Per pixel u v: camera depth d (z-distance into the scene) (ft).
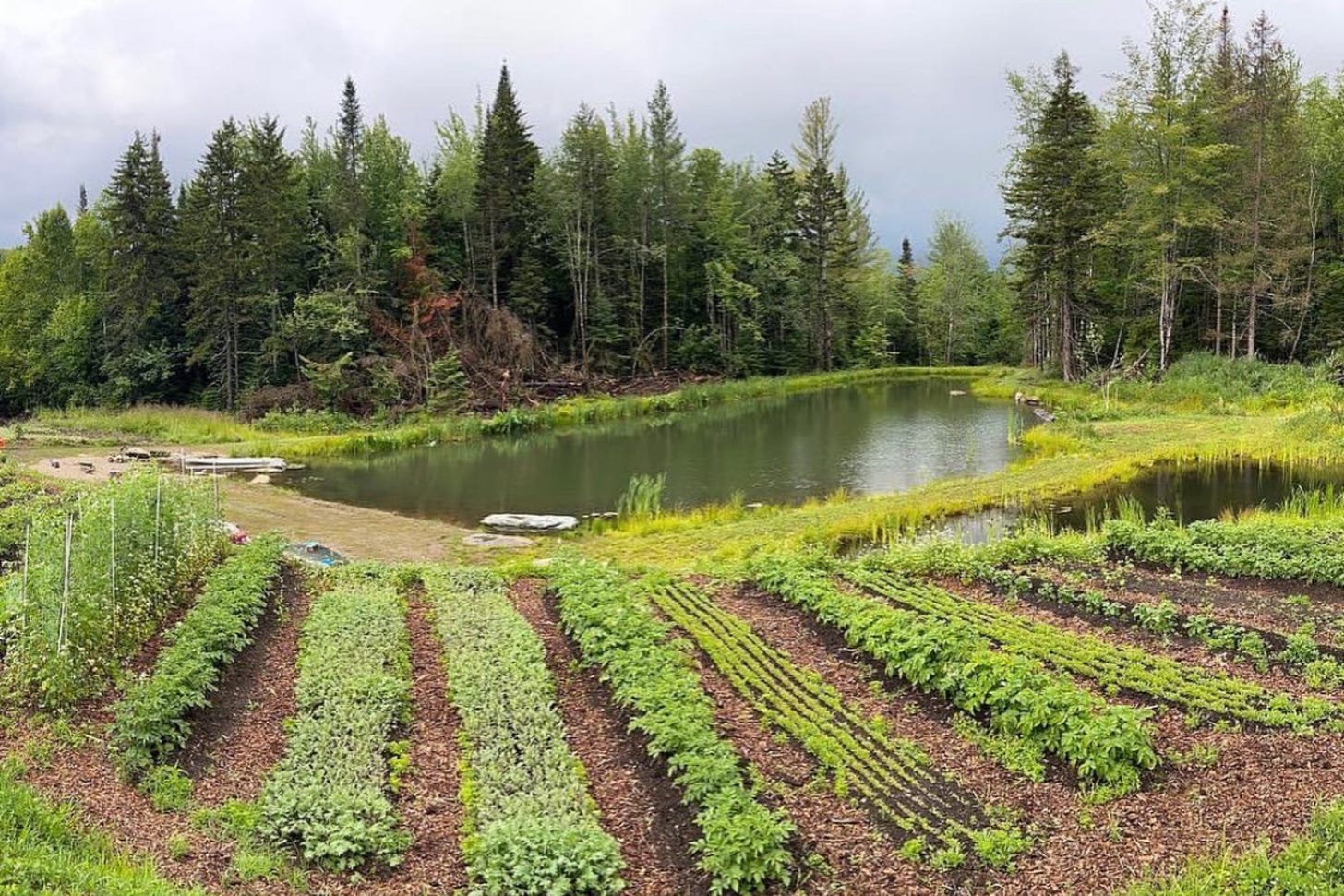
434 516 82.48
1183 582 48.39
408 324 171.53
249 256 160.86
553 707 35.83
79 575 36.99
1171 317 151.84
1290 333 148.36
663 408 176.14
